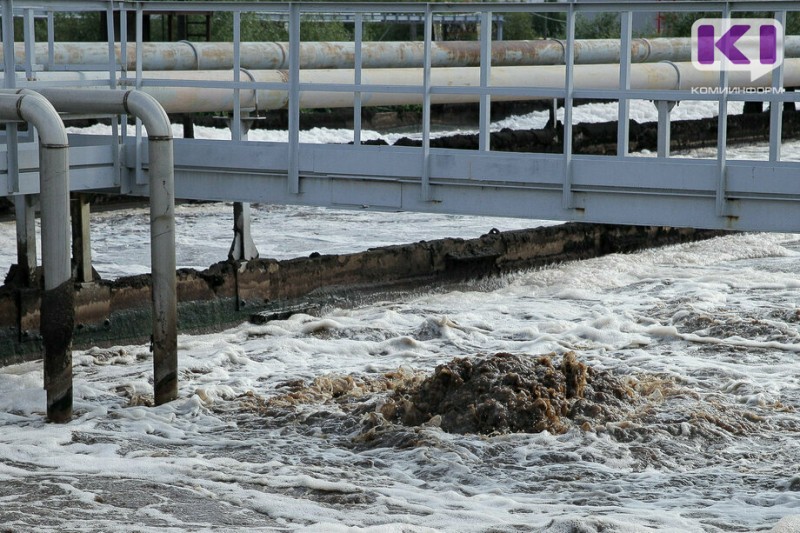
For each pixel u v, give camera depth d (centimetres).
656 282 3341
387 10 2083
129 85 2370
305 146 2170
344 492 1565
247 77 2964
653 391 2103
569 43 1930
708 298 3059
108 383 2247
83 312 2559
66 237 1947
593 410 1917
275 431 1919
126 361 2467
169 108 2808
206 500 1499
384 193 2122
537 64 3972
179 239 3728
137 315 2675
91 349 2538
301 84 2158
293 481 1599
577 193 1961
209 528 1372
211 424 1959
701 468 1745
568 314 2925
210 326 2767
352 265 3048
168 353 2084
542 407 1872
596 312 2936
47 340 1952
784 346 2562
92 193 2562
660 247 3853
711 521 1420
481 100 2031
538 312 2950
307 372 2361
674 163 1881
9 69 2175
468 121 6419
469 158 2033
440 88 2044
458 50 3722
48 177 1928
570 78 1941
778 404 2102
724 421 1947
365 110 5931
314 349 2572
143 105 2038
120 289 2638
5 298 2427
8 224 3744
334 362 2470
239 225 2845
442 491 1595
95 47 3444
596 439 1816
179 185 2309
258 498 1509
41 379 2261
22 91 1950
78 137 2475
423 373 2311
